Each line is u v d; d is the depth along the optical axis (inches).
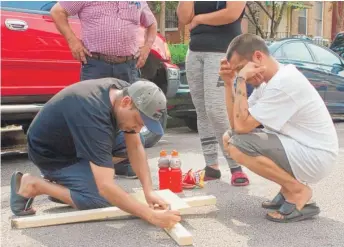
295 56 305.4
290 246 102.0
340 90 335.0
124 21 153.9
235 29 152.4
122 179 163.0
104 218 118.9
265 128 121.0
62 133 116.4
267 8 615.5
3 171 188.4
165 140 269.1
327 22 804.0
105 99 108.3
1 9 192.5
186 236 102.8
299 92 112.0
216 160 161.0
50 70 203.6
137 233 110.7
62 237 108.6
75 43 153.6
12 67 192.7
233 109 120.0
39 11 203.0
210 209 128.3
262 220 118.7
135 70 163.5
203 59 152.7
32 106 196.1
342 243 103.3
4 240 107.1
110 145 107.6
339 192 144.3
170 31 610.2
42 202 137.5
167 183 144.0
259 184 154.0
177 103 283.6
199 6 151.9
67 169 123.0
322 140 115.7
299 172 115.4
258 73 113.7
